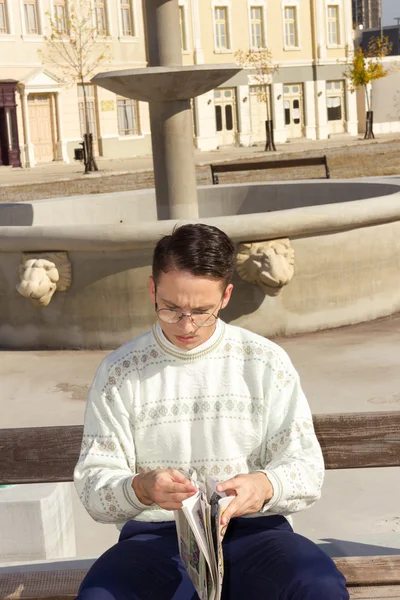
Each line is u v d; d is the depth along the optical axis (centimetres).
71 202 1091
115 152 4028
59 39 3638
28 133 3675
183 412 247
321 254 781
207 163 3400
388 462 292
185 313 239
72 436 291
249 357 251
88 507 241
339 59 5028
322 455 270
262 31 4688
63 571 281
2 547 354
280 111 4797
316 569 228
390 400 596
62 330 769
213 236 239
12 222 1034
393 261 835
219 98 4484
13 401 637
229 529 250
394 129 5628
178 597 232
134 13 4031
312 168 2888
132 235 723
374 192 1016
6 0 3588
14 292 777
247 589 233
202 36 4403
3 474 292
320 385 639
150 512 255
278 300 767
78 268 752
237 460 247
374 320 827
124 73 832
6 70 3612
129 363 251
